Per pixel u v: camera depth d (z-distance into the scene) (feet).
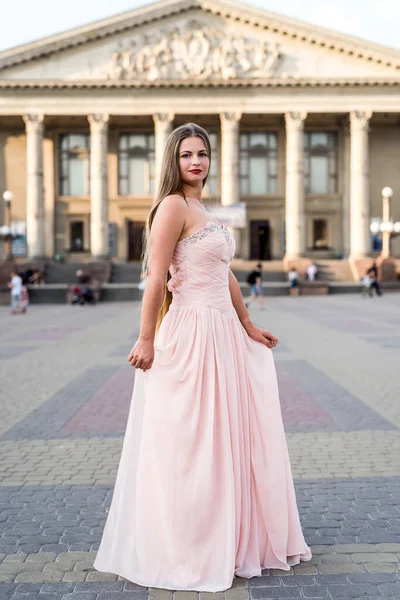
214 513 11.91
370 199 168.14
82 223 166.61
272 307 94.63
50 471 19.65
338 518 15.60
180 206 12.33
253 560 12.46
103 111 149.18
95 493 17.61
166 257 12.14
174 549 11.81
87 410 28.07
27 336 60.13
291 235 151.12
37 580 12.44
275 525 12.62
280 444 12.82
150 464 11.96
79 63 148.25
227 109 149.48
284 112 150.71
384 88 151.23
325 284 126.31
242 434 12.45
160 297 11.98
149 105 149.48
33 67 148.15
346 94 150.82
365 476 18.86
